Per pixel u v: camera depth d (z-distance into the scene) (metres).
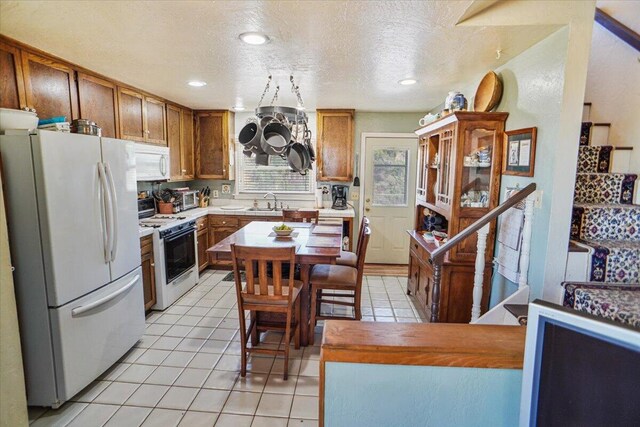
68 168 2.06
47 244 1.95
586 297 1.84
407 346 1.01
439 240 3.11
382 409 1.03
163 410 2.07
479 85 2.90
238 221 4.67
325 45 2.22
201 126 4.88
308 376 2.41
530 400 0.83
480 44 2.20
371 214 5.13
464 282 2.79
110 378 2.37
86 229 2.20
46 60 2.40
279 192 5.24
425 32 1.99
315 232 3.28
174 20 1.86
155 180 4.02
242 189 5.27
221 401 2.15
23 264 1.97
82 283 2.17
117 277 2.50
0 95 2.08
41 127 2.15
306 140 2.81
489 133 2.66
